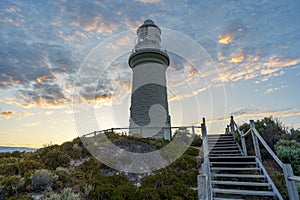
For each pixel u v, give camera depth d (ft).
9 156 31.78
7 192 16.48
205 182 11.55
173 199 16.74
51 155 27.71
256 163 19.03
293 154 20.86
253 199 14.92
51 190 17.35
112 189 18.42
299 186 14.84
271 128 28.99
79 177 21.42
